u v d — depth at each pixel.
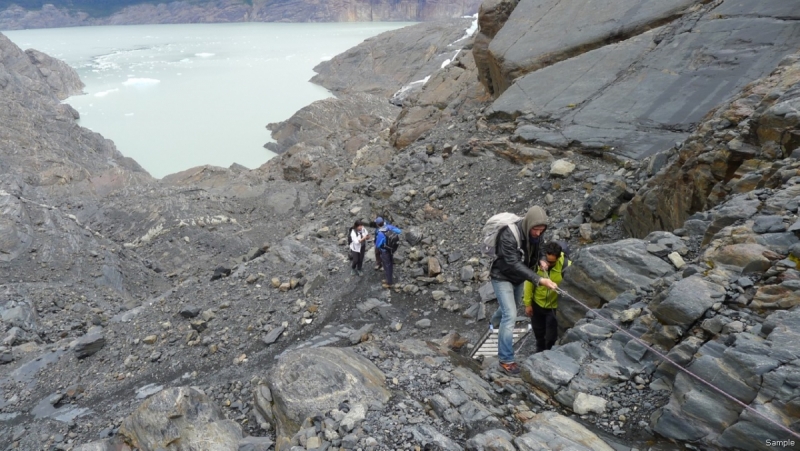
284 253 13.50
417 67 80.12
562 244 6.14
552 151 13.25
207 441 6.06
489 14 19.55
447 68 24.80
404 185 15.48
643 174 9.85
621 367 4.59
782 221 4.70
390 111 54.16
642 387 4.40
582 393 4.53
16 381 10.63
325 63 95.06
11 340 12.32
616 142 12.16
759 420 3.38
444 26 88.31
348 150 34.12
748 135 6.66
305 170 30.69
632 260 5.62
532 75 16.47
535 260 5.64
